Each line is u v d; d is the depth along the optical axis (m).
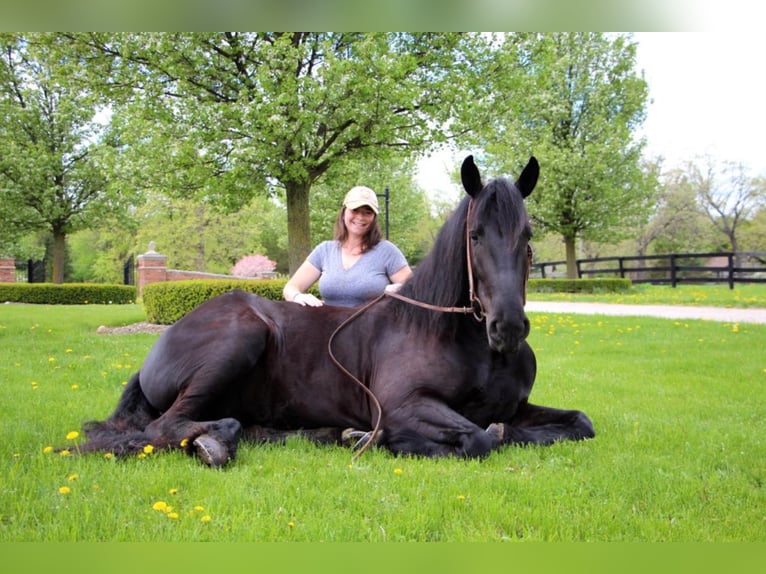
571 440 3.88
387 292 4.16
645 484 3.03
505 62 12.09
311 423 4.16
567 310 16.52
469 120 12.18
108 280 43.88
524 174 3.72
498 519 2.60
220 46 11.69
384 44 10.99
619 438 4.00
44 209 23.36
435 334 3.79
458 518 2.62
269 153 11.34
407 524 2.51
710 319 13.25
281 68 11.16
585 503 2.80
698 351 8.64
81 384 6.00
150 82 11.41
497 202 3.47
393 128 11.98
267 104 10.58
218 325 3.92
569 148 26.02
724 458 3.54
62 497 2.74
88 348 8.66
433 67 12.16
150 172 11.73
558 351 8.85
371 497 2.82
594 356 8.38
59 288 20.84
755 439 4.01
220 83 12.02
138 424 3.97
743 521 2.60
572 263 27.64
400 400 3.72
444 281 3.79
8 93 23.06
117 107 12.65
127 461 3.38
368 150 12.93
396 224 31.47
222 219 37.03
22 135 23.17
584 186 25.39
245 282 11.55
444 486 2.94
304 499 2.79
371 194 4.78
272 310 4.20
